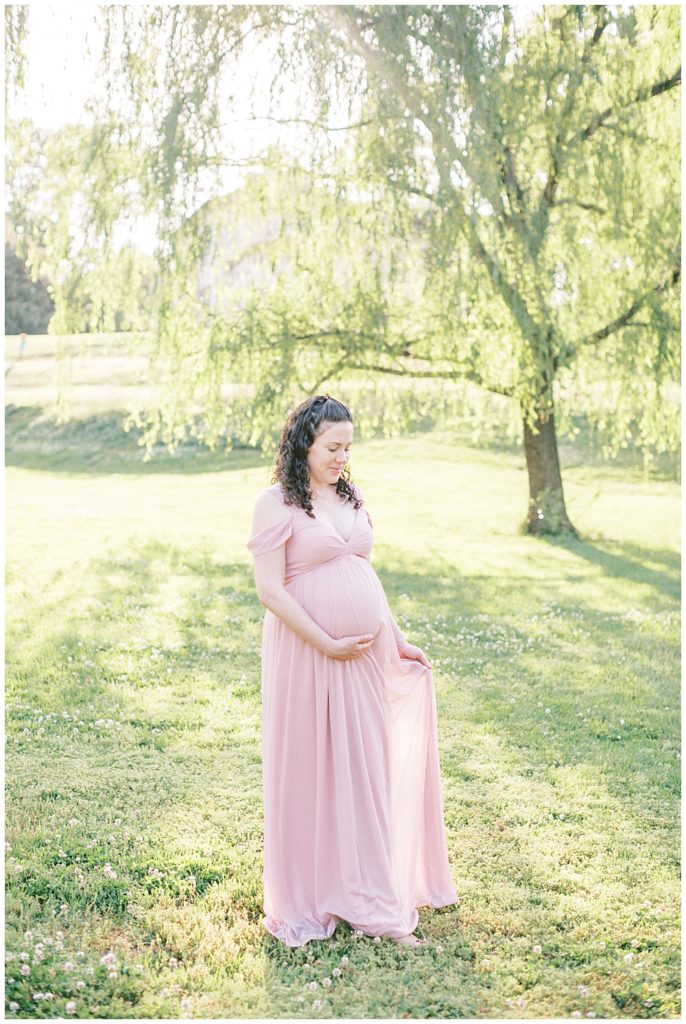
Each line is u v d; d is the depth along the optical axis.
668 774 5.03
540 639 7.97
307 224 11.35
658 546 13.14
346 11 9.97
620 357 12.27
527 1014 2.95
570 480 19.67
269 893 3.48
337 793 3.46
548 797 4.69
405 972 3.16
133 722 5.68
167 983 3.08
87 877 3.75
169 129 10.24
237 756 5.16
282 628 3.55
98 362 31.20
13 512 15.88
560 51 10.64
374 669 3.64
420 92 10.19
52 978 3.04
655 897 3.72
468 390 14.47
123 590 9.63
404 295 12.76
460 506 16.80
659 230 11.36
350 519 3.71
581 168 10.95
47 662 6.88
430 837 3.71
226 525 14.63
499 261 11.28
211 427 13.13
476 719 5.87
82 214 11.04
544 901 3.67
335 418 3.54
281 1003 2.98
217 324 12.37
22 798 4.53
